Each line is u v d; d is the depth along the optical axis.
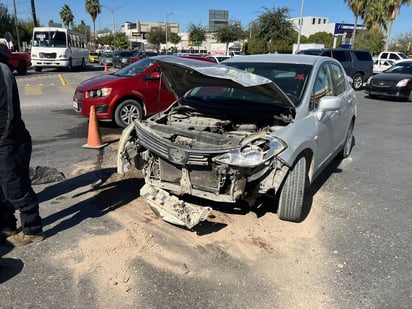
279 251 3.45
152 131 3.76
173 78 4.29
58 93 14.55
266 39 38.44
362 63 19.09
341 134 5.52
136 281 2.98
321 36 70.88
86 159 5.98
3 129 3.02
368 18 44.47
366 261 3.34
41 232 3.50
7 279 2.97
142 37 107.50
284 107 4.09
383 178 5.58
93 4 79.81
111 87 7.84
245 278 3.05
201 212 3.61
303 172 3.75
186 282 2.98
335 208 4.43
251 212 4.15
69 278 3.00
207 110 4.18
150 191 3.84
